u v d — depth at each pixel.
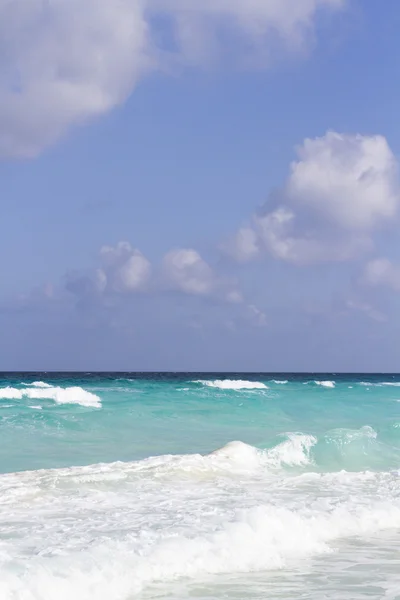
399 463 16.59
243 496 11.21
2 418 20.88
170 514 9.55
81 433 19.36
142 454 16.50
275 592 6.58
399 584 6.90
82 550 7.41
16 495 10.64
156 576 6.98
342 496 11.52
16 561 6.90
